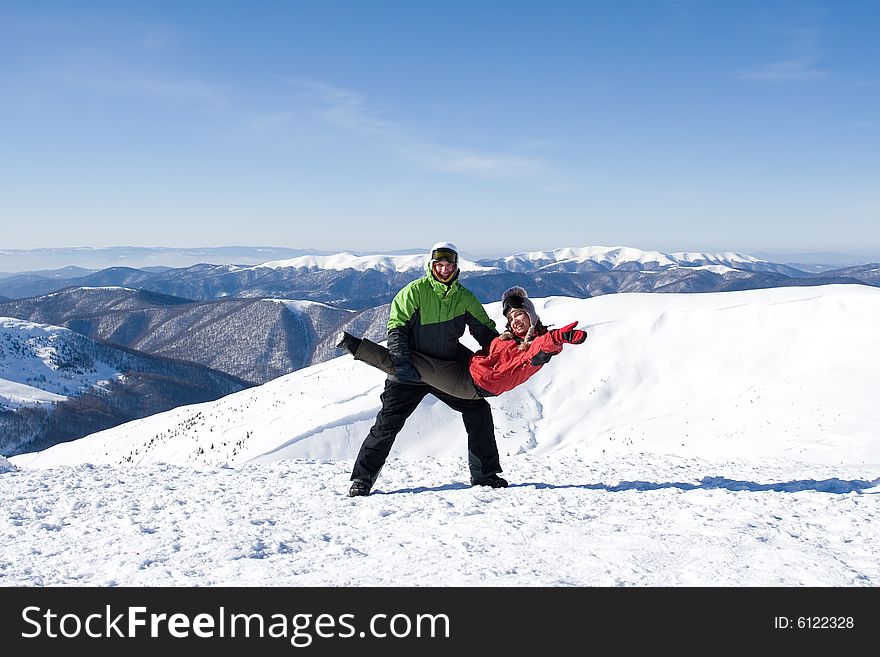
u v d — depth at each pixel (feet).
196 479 23.85
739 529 14.43
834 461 68.54
